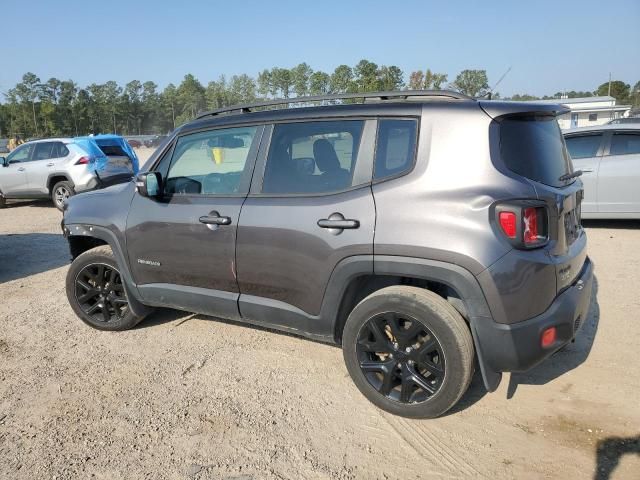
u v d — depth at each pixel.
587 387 3.38
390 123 3.08
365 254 2.99
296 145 3.39
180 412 3.27
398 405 3.09
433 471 2.68
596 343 3.99
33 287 6.05
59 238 8.93
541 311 2.76
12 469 2.79
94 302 4.64
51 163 11.87
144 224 3.99
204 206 3.68
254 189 3.52
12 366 3.98
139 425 3.15
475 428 3.00
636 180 7.39
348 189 3.13
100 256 4.39
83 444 2.98
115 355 4.11
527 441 2.87
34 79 108.62
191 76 118.31
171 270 3.91
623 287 5.21
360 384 3.21
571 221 3.14
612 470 2.61
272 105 3.65
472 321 2.78
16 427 3.17
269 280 3.43
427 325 2.89
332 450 2.87
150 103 120.56
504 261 2.66
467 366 2.84
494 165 2.77
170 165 3.99
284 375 3.70
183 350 4.15
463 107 2.92
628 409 3.12
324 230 3.13
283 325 3.49
